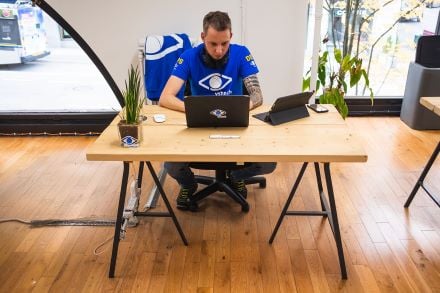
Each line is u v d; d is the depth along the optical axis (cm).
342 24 379
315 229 238
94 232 238
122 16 322
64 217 253
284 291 193
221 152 167
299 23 325
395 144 348
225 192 262
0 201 270
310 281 199
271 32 329
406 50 395
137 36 329
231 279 201
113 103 388
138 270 207
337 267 208
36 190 284
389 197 270
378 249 220
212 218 251
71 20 322
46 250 222
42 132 376
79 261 214
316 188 284
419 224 241
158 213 224
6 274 204
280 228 240
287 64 340
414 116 372
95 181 296
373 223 243
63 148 351
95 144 176
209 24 204
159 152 167
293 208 260
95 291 194
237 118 189
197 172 304
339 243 194
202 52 224
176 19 325
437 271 204
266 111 215
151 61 302
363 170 306
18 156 336
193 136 184
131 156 167
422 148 339
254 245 226
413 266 207
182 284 198
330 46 384
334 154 165
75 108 380
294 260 213
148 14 322
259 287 196
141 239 231
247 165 232
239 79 235
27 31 379
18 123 372
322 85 357
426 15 381
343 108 343
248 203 265
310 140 179
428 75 351
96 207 263
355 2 371
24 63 400
